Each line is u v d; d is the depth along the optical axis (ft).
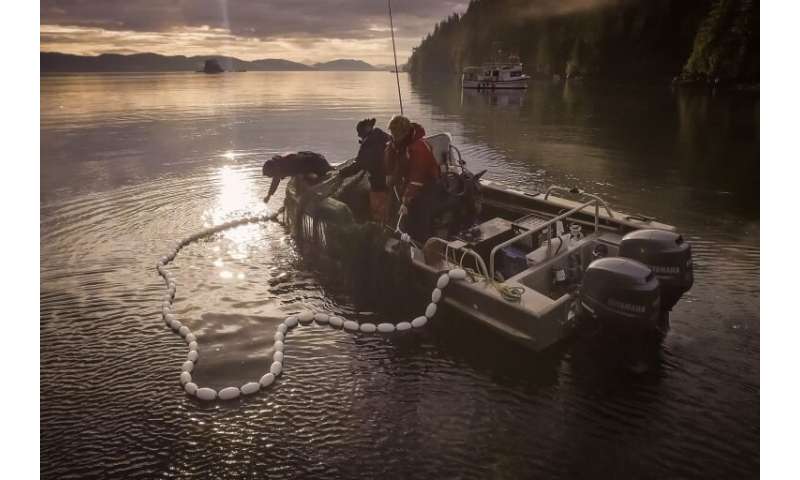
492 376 13.58
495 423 11.94
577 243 17.04
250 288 18.90
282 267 20.61
